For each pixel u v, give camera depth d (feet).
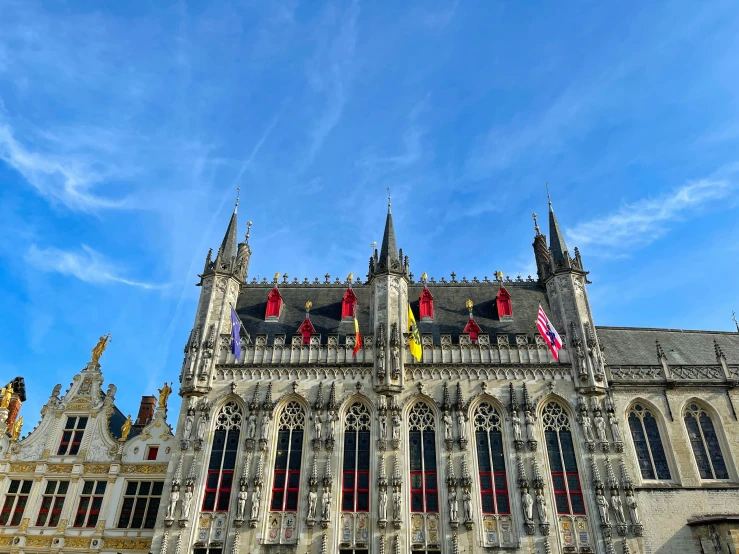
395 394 124.57
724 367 130.21
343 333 141.28
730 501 113.70
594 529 109.60
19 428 134.92
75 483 127.44
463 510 111.34
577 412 121.70
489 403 124.98
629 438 122.42
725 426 123.65
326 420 122.31
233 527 110.63
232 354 132.67
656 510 112.78
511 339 137.69
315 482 113.91
